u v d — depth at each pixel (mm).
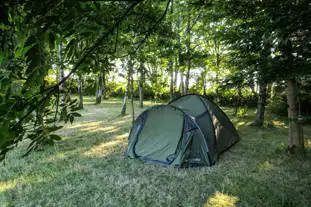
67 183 3285
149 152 4324
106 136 5988
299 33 2148
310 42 2137
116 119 8586
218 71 8195
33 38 641
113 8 769
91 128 6961
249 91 11992
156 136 4375
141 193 3029
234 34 3092
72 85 1122
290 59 2385
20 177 3473
